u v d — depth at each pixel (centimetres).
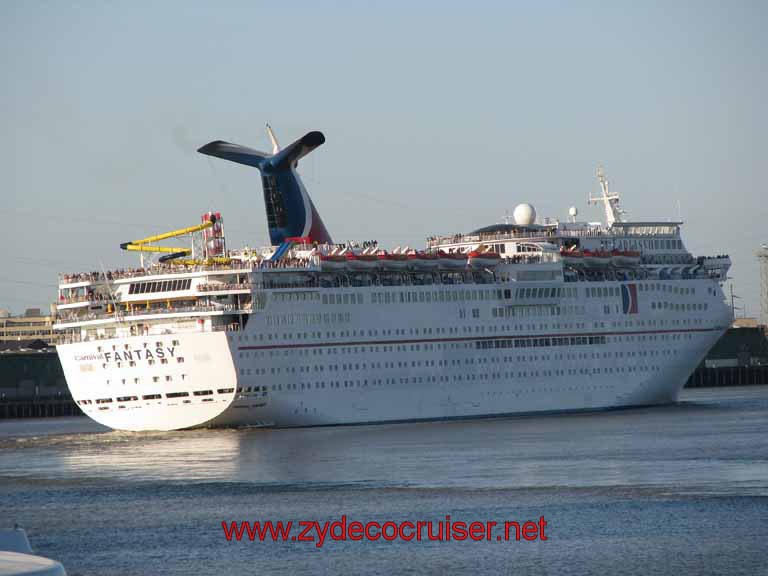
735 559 13038
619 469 18875
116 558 13838
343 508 16288
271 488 18038
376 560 13462
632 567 12862
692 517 15050
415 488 17638
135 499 17612
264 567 13275
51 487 19050
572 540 14125
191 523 15638
